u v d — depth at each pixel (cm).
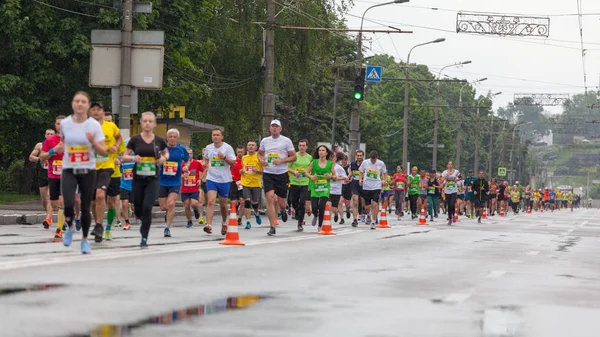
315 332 1747
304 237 4969
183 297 2175
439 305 2192
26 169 10081
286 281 2627
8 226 5366
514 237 5888
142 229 3666
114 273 2642
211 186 4838
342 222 7325
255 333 1711
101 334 1645
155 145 3653
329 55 11856
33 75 8212
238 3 11369
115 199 4094
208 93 10325
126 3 6738
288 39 11494
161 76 6725
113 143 3841
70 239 3272
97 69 6756
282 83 12688
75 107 3158
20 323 1723
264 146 5059
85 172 3194
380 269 3125
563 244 5244
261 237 4847
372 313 2017
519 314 2084
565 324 1962
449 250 4309
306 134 17875
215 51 11256
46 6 8181
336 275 2859
